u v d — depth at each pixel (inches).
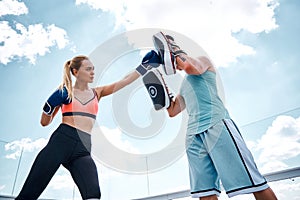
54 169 55.2
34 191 53.1
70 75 58.9
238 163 46.3
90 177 54.8
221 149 48.5
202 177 52.7
